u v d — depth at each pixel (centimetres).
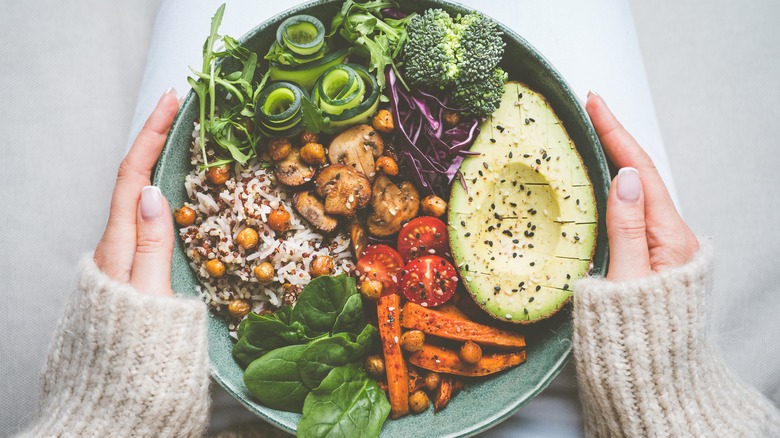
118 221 39
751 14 54
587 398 40
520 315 39
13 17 53
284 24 38
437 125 39
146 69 46
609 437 40
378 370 40
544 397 43
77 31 53
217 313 41
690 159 53
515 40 38
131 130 45
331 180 39
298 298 39
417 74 38
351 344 39
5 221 50
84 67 53
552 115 39
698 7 54
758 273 51
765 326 50
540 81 39
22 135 52
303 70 39
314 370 38
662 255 39
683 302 37
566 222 39
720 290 51
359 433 38
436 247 40
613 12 46
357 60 40
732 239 52
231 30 45
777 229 52
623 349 37
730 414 39
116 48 53
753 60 54
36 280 50
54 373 39
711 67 54
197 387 37
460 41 38
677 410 38
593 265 39
